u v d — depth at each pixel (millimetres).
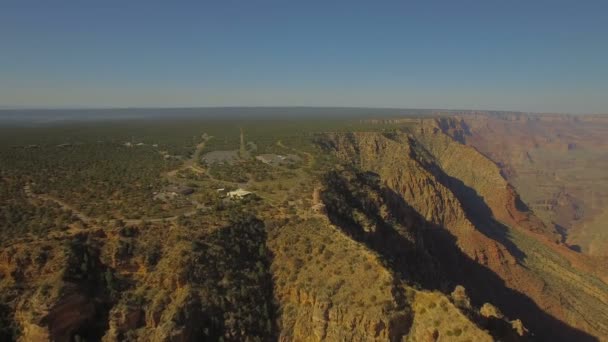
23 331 42875
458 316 44875
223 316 48156
